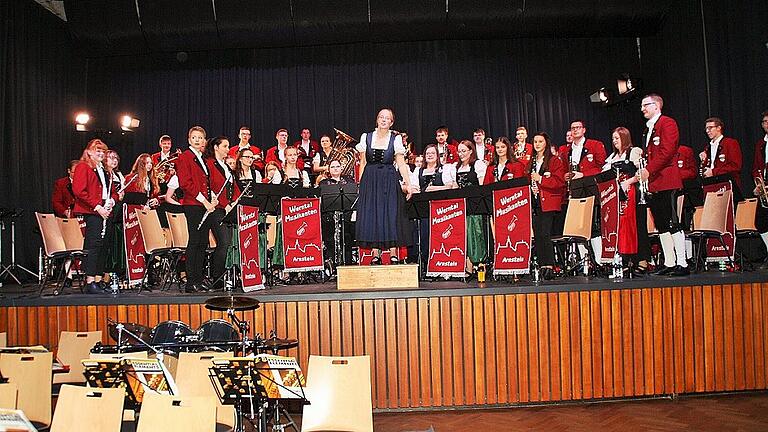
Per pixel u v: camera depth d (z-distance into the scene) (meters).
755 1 8.82
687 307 5.97
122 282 7.72
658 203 6.50
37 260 9.82
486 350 5.84
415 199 6.69
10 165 9.47
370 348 5.85
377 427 5.42
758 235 7.14
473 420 5.51
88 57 10.87
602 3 10.01
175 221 7.27
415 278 5.99
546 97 11.61
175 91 11.73
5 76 9.46
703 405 5.74
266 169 8.53
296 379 3.61
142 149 11.65
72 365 5.47
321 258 6.86
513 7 10.01
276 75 11.73
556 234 7.62
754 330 6.04
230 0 10.02
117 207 7.09
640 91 10.72
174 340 4.79
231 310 4.49
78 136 11.24
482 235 7.37
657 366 5.91
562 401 5.95
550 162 6.83
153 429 3.29
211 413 3.25
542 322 5.85
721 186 6.44
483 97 11.62
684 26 10.20
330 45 11.71
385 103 11.67
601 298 5.91
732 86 9.27
